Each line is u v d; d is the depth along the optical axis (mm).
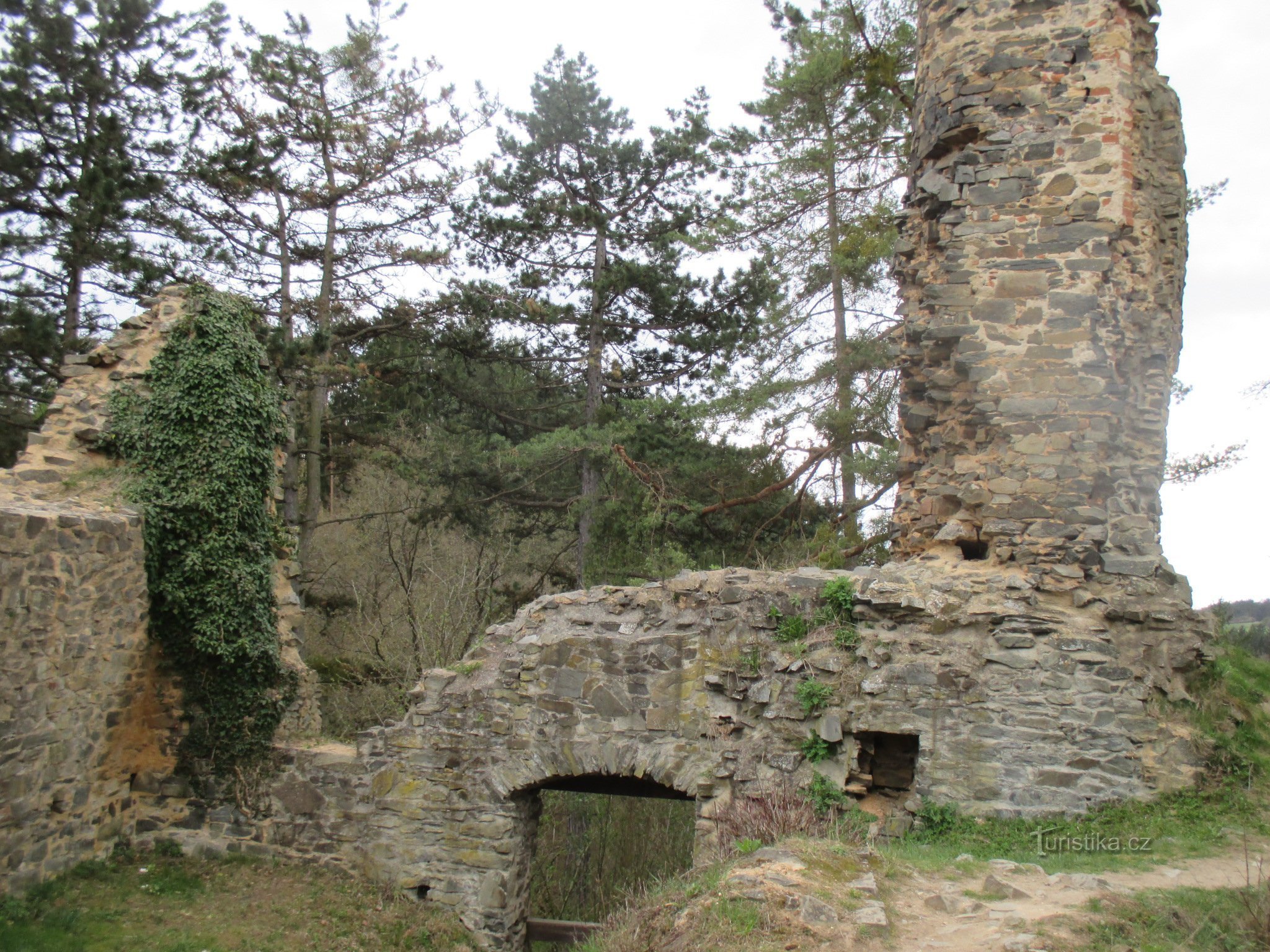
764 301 20188
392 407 20953
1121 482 8703
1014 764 7938
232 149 17344
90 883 8836
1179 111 9750
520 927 9602
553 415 23953
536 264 21703
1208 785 7641
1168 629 8141
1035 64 9367
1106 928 4965
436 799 9516
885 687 8328
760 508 18828
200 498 9898
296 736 10383
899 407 10016
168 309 10430
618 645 9211
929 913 5328
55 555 8445
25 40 17609
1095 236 8969
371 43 18719
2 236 16703
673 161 21078
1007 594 8430
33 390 18000
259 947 8164
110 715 9445
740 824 8094
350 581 20406
